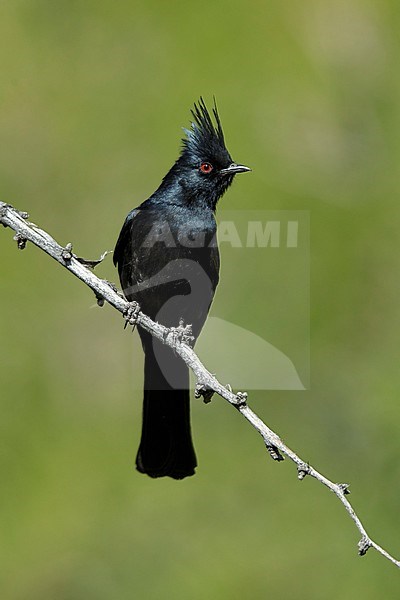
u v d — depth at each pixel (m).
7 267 14.17
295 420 13.24
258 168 15.38
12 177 15.09
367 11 16.92
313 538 12.31
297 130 15.87
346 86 16.41
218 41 16.20
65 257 7.46
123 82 15.89
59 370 13.77
